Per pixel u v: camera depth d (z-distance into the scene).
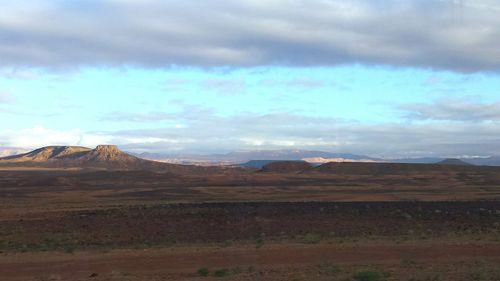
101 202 78.50
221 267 21.27
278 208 57.94
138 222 45.97
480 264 20.62
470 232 36.62
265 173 193.62
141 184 141.88
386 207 58.72
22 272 21.33
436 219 46.97
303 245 27.45
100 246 31.95
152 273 20.23
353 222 44.84
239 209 56.84
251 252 24.95
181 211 55.31
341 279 16.98
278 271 19.45
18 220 48.38
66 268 21.89
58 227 43.00
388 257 23.22
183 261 22.88
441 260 22.19
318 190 108.25
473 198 81.06
